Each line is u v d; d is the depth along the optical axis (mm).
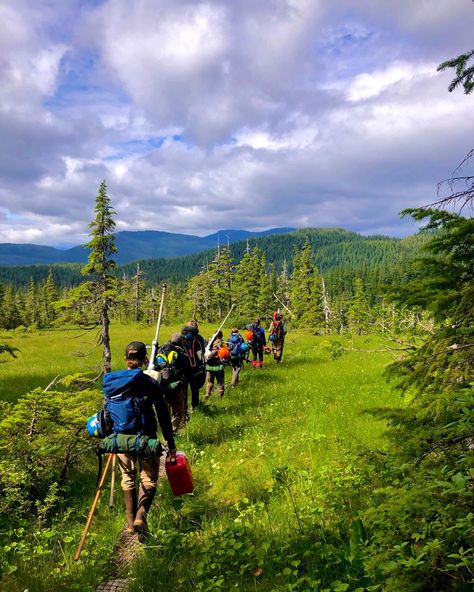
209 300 72062
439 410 3795
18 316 91375
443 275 4645
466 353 4305
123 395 5129
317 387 14258
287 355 24125
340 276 158250
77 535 5637
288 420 10680
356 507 5301
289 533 5129
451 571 3002
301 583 4043
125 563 5113
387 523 3350
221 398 13328
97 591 4512
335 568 4250
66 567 4871
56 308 17750
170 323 79688
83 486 7348
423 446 3932
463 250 4613
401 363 5012
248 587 4199
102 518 6297
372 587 3266
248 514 5895
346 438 8367
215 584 4168
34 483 6875
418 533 3355
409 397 7785
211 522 5805
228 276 71438
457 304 4469
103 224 18094
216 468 7832
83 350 34344
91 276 18531
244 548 4930
